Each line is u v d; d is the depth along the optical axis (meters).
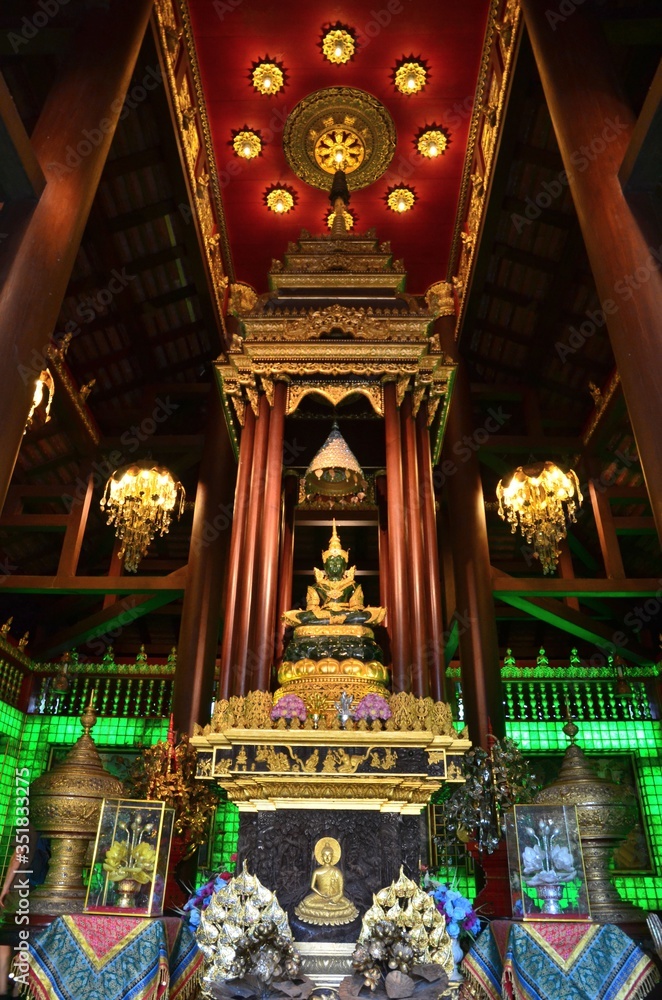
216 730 5.55
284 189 13.19
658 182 6.12
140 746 12.45
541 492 11.59
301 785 5.27
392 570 6.30
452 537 12.48
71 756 6.39
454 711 13.41
